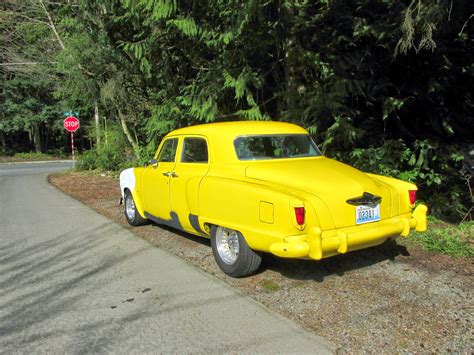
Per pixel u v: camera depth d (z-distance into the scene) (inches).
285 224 169.0
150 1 289.1
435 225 292.5
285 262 220.4
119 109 628.7
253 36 324.2
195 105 336.8
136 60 391.5
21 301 184.4
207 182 209.5
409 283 189.2
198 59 355.6
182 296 183.2
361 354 133.8
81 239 287.3
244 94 344.8
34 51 998.4
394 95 334.6
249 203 184.1
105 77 549.3
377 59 326.0
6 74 1439.5
